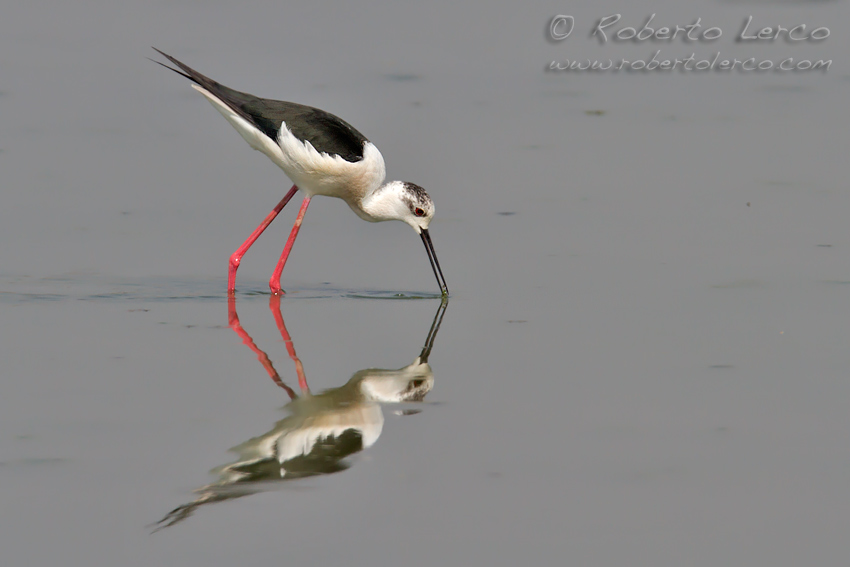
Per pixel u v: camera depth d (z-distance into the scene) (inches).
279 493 274.7
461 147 669.9
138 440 301.4
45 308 430.6
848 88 802.2
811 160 652.1
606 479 284.2
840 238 528.1
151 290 465.4
